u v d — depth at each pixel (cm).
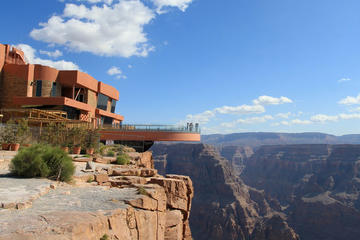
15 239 462
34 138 2325
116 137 4006
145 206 923
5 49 4297
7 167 1288
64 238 512
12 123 2345
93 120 4594
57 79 4419
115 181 1388
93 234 600
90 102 4912
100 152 2644
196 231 14375
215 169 17738
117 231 707
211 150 19862
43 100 3869
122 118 6228
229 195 15925
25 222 552
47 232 511
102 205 788
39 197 805
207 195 16400
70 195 890
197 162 18812
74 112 4181
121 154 2641
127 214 786
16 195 760
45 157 1141
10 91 4131
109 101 5766
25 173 1078
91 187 1093
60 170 1092
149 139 4206
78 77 4456
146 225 890
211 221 14312
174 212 1461
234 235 13162
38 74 4225
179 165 19488
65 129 2494
